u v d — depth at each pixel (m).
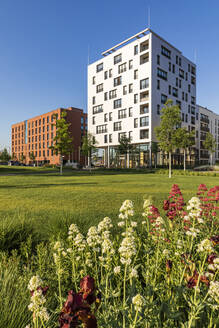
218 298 1.10
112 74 48.97
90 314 0.87
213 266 1.41
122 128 46.88
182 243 2.12
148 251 1.98
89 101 54.81
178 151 48.94
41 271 2.07
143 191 11.53
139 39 43.31
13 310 1.29
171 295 1.53
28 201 8.41
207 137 54.00
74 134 69.12
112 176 25.83
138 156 44.38
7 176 25.28
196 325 1.36
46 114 73.62
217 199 3.17
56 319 1.42
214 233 2.80
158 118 42.25
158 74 42.62
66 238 3.13
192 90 52.84
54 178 22.14
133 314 1.19
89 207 7.25
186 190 12.04
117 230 3.67
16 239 3.27
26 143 86.88
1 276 1.74
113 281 2.02
